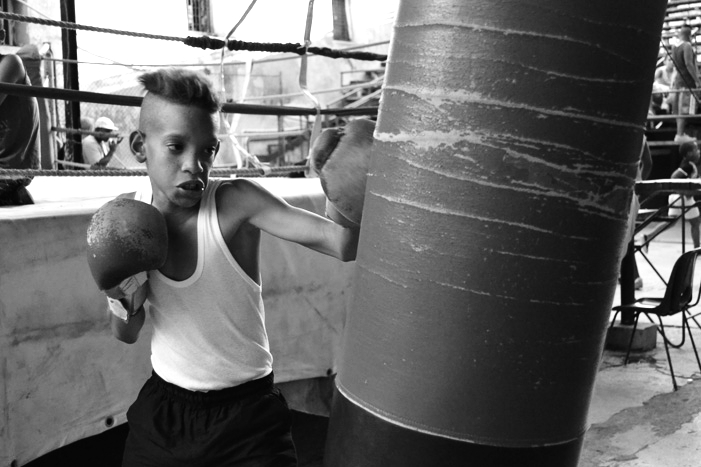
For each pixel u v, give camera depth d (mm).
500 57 1042
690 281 4414
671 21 10539
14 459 2301
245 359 1556
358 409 1188
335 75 13055
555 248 1068
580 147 1056
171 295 1517
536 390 1100
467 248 1073
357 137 1306
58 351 2447
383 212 1153
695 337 5387
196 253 1519
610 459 3316
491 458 1110
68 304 2482
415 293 1109
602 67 1046
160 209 1522
